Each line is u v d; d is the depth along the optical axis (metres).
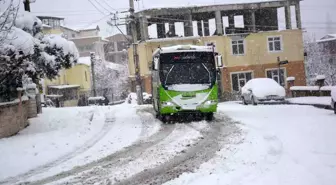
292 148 8.66
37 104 21.62
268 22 45.31
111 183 6.99
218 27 40.69
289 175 6.55
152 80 20.00
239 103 29.45
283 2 41.44
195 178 6.74
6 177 8.25
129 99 39.84
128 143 11.23
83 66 55.75
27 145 11.63
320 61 62.53
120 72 64.12
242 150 8.72
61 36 17.72
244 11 43.88
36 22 16.47
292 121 13.04
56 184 7.25
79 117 18.42
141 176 7.30
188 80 15.26
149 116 18.78
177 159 8.52
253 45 41.41
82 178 7.54
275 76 42.03
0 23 13.59
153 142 11.04
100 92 58.84
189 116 17.23
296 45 42.06
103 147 10.95
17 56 13.53
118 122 16.97
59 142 12.14
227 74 40.91
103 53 79.00
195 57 15.45
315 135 9.95
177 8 39.06
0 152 10.68
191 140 10.85
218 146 9.59
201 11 40.06
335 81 54.09
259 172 6.83
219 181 6.37
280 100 23.95
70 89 52.22
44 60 16.25
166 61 15.40
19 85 15.91
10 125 14.15
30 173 8.48
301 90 28.28
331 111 16.50
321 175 6.53
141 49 39.62
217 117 16.52
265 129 11.66
